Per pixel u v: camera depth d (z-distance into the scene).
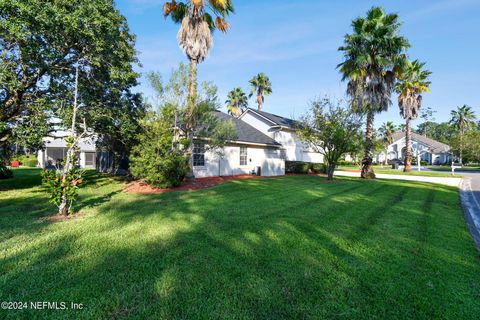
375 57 15.02
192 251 3.80
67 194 5.83
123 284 2.87
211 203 7.25
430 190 11.03
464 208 7.69
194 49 11.63
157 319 2.31
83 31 8.17
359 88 15.66
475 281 3.09
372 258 3.66
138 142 11.95
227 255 3.67
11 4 6.75
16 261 3.40
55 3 7.77
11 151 10.66
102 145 13.70
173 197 8.23
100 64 9.74
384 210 6.70
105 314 2.37
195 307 2.48
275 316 2.39
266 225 5.12
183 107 10.62
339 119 13.54
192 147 11.82
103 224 5.13
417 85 23.39
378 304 2.59
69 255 3.62
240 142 16.42
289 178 15.36
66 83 9.79
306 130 14.37
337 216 5.94
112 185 11.27
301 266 3.37
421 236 4.66
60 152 25.42
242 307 2.50
